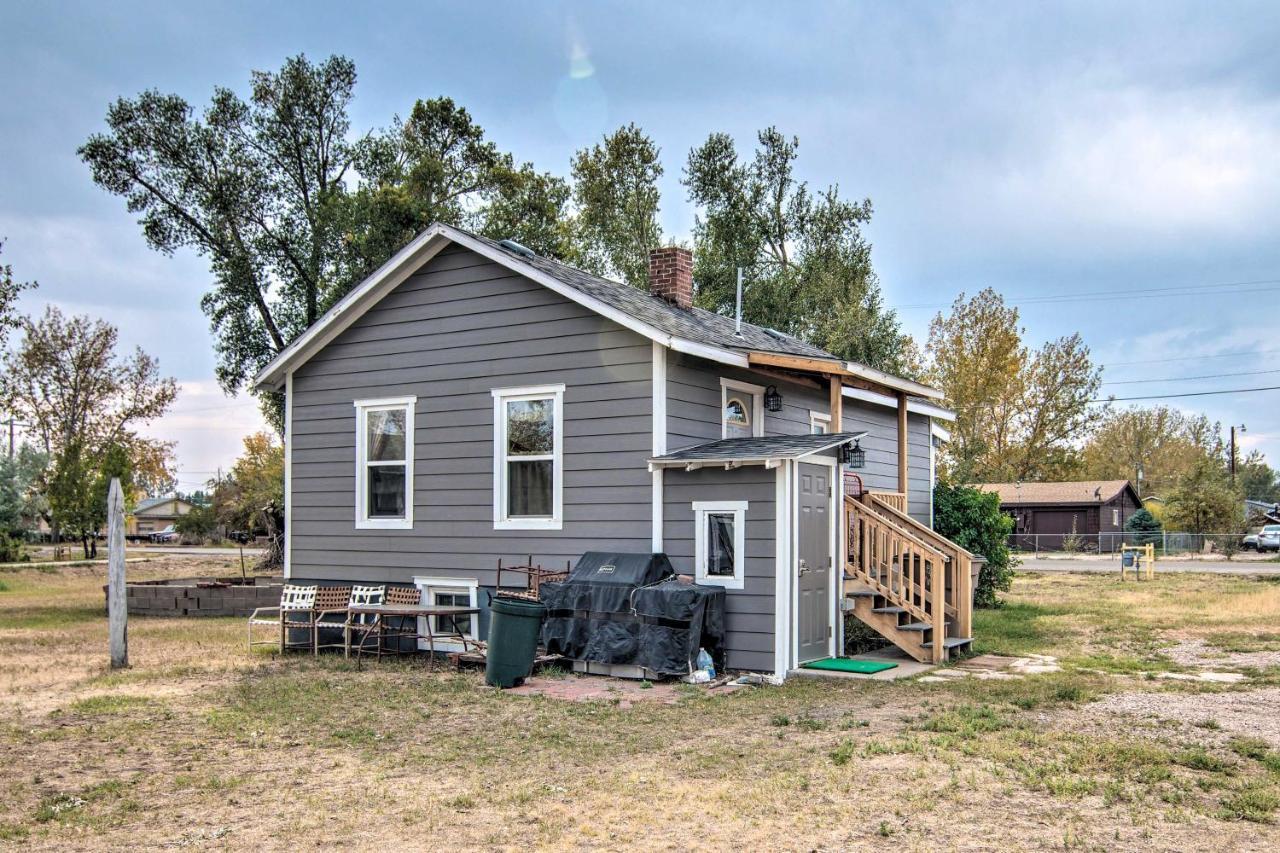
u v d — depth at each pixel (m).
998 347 52.78
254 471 55.19
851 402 19.23
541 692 11.12
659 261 17.94
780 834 5.97
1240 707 9.30
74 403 58.22
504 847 5.86
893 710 9.60
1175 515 51.81
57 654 15.26
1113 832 5.88
